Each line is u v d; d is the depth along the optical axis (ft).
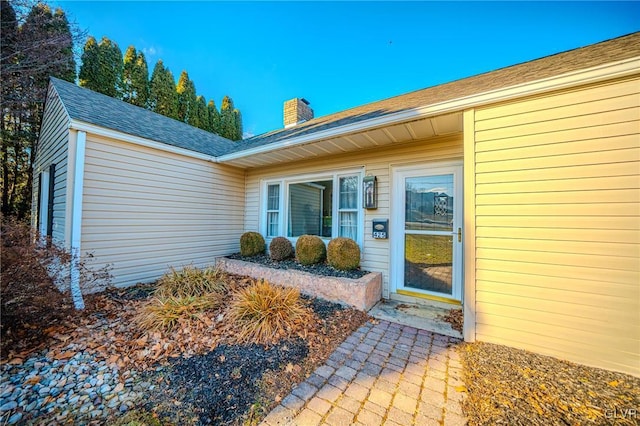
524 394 5.94
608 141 6.95
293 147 14.32
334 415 5.38
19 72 13.25
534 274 7.79
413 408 5.58
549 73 8.36
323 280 12.39
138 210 14.24
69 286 9.93
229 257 18.33
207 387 6.16
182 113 43.80
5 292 7.24
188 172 16.92
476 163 8.70
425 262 12.74
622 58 7.07
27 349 7.45
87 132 12.16
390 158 13.67
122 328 8.99
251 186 20.72
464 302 8.73
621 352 6.74
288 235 18.45
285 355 7.55
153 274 14.87
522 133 8.03
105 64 33.14
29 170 25.40
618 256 6.82
